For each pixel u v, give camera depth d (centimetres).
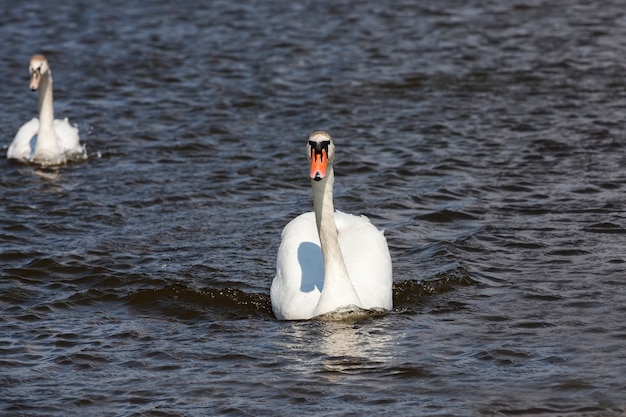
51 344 1348
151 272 1586
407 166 2112
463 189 1964
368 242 1477
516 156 2153
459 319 1407
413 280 1539
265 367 1270
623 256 1609
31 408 1172
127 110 2570
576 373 1236
